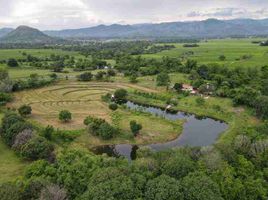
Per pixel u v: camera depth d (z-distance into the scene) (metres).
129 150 104.69
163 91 177.38
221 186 64.94
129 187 58.59
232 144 88.31
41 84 184.50
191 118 139.25
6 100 150.50
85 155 83.19
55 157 85.88
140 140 111.19
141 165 69.81
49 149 88.69
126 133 114.69
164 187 58.78
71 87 185.50
